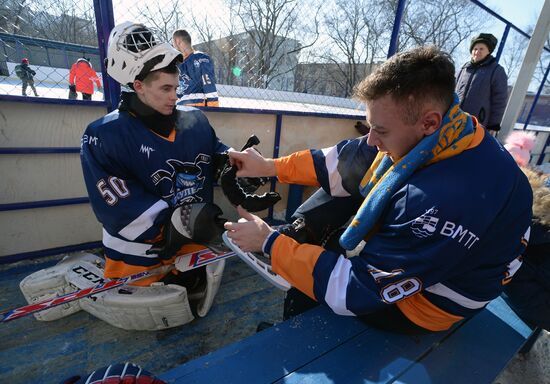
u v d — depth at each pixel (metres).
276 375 0.93
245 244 1.02
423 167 0.86
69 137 2.12
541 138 6.41
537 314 1.23
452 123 0.82
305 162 1.50
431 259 0.77
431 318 1.00
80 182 2.25
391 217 0.86
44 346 1.61
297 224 1.54
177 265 1.64
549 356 1.74
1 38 2.68
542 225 1.26
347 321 1.15
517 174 0.86
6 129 1.94
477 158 0.82
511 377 1.61
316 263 0.91
